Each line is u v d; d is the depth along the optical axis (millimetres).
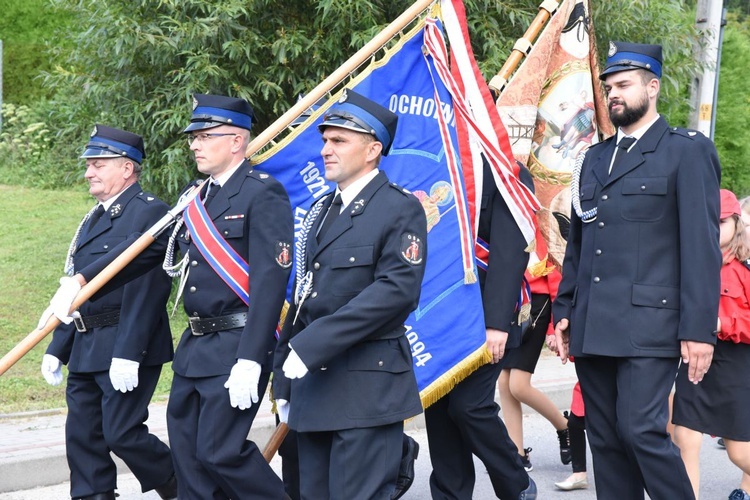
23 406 8445
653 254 4973
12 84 19484
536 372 10070
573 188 5391
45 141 17484
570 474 7312
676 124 15633
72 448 6012
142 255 5473
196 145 5223
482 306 5621
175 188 11398
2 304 11219
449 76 5672
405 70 5711
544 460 7723
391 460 4449
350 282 4410
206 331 5137
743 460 6316
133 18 10961
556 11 6648
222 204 5168
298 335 4246
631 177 5059
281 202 5184
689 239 4840
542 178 6816
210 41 10914
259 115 11875
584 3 6742
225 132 5188
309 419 4410
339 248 4461
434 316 5531
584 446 6879
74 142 15367
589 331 5062
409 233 4414
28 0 19500
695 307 4793
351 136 4473
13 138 17812
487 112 5793
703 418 6191
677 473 4895
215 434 5004
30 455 6902
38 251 13148
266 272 5008
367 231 4426
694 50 11992
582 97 6766
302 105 5531
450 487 5859
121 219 5945
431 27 5727
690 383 6191
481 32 11328
